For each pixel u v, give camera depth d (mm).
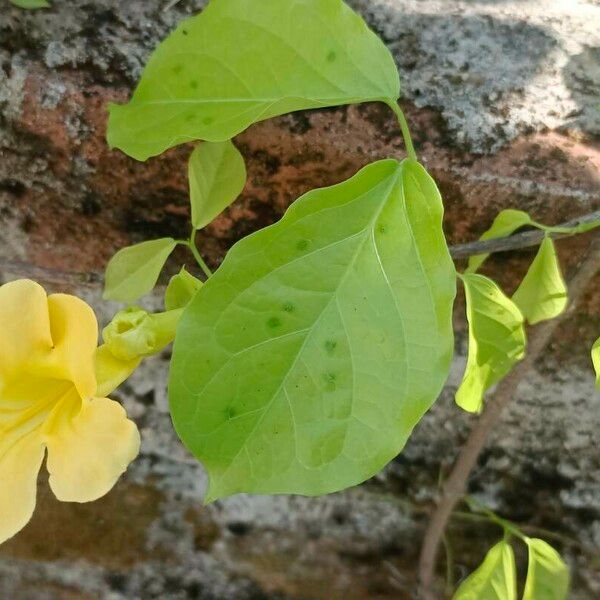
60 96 514
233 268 418
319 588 654
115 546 662
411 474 614
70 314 454
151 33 528
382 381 418
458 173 509
